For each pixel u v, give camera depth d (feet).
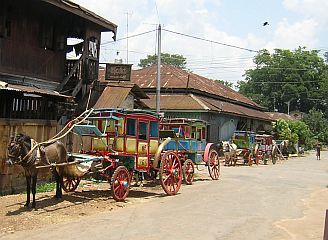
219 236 30.32
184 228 32.27
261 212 39.81
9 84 45.98
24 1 52.21
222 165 93.20
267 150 106.73
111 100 62.34
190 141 59.26
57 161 39.58
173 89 104.88
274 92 279.69
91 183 52.80
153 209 39.27
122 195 42.73
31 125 47.73
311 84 282.15
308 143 206.80
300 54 285.23
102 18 61.57
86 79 61.62
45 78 57.88
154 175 51.06
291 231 32.60
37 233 29.45
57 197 41.65
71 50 65.16
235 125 117.91
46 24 58.39
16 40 52.90
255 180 66.18
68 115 55.36
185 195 48.11
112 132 43.75
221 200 45.62
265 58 284.82
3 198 41.22
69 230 30.50
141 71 120.47
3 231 29.73
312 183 65.57
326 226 22.02
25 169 36.88
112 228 31.48
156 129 48.57
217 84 145.48
